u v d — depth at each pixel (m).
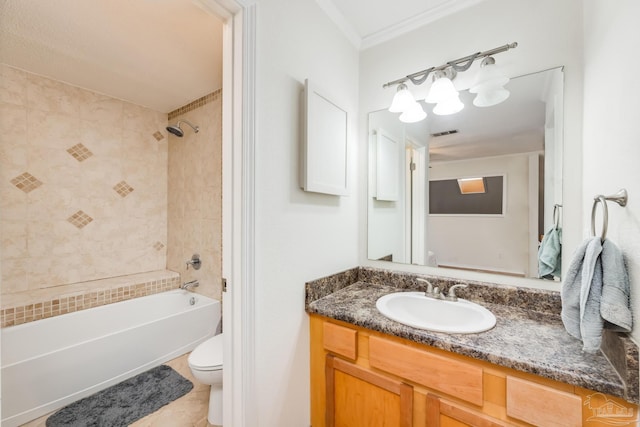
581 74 1.16
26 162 1.97
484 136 1.39
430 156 1.54
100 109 2.32
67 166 2.15
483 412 0.89
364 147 1.76
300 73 1.29
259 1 1.07
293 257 1.25
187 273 2.56
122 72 1.97
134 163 2.54
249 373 1.03
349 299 1.39
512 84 1.31
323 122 1.37
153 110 2.66
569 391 0.78
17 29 1.49
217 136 2.29
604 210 0.78
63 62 1.84
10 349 1.70
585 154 1.12
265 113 1.10
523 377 0.84
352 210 1.72
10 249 1.91
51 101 2.07
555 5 1.22
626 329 0.71
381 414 1.10
